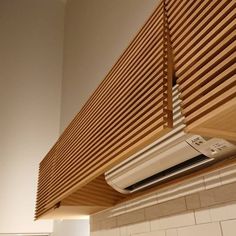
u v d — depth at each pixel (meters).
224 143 1.01
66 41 4.05
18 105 3.63
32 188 3.31
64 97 3.66
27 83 3.78
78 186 1.56
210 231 1.21
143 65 1.22
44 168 2.48
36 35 4.11
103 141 1.36
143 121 1.07
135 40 1.38
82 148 1.62
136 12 2.12
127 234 1.77
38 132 3.57
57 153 2.15
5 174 3.28
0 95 3.60
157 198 1.56
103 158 1.31
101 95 1.59
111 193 1.89
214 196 1.22
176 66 1.01
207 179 1.27
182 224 1.36
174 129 1.11
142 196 1.67
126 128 1.18
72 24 3.89
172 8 1.15
